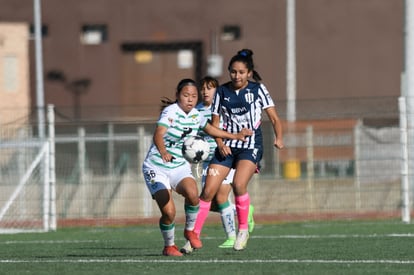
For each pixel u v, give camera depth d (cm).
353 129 7400
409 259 3669
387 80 13750
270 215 7144
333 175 7394
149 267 3450
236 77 3900
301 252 4047
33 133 7156
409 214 6581
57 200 7069
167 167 3778
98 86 14138
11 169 6962
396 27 13738
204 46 13938
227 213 4281
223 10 13838
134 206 6975
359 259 3688
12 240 5397
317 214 7056
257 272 3241
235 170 3944
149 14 14088
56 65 14000
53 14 13988
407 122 6756
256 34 13712
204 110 4525
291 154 7794
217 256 3841
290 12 10894
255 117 3941
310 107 9031
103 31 14188
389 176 7194
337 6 13750
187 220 3862
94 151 7281
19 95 12069
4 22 13062
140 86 14238
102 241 5200
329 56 13788
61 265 3606
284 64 13638
